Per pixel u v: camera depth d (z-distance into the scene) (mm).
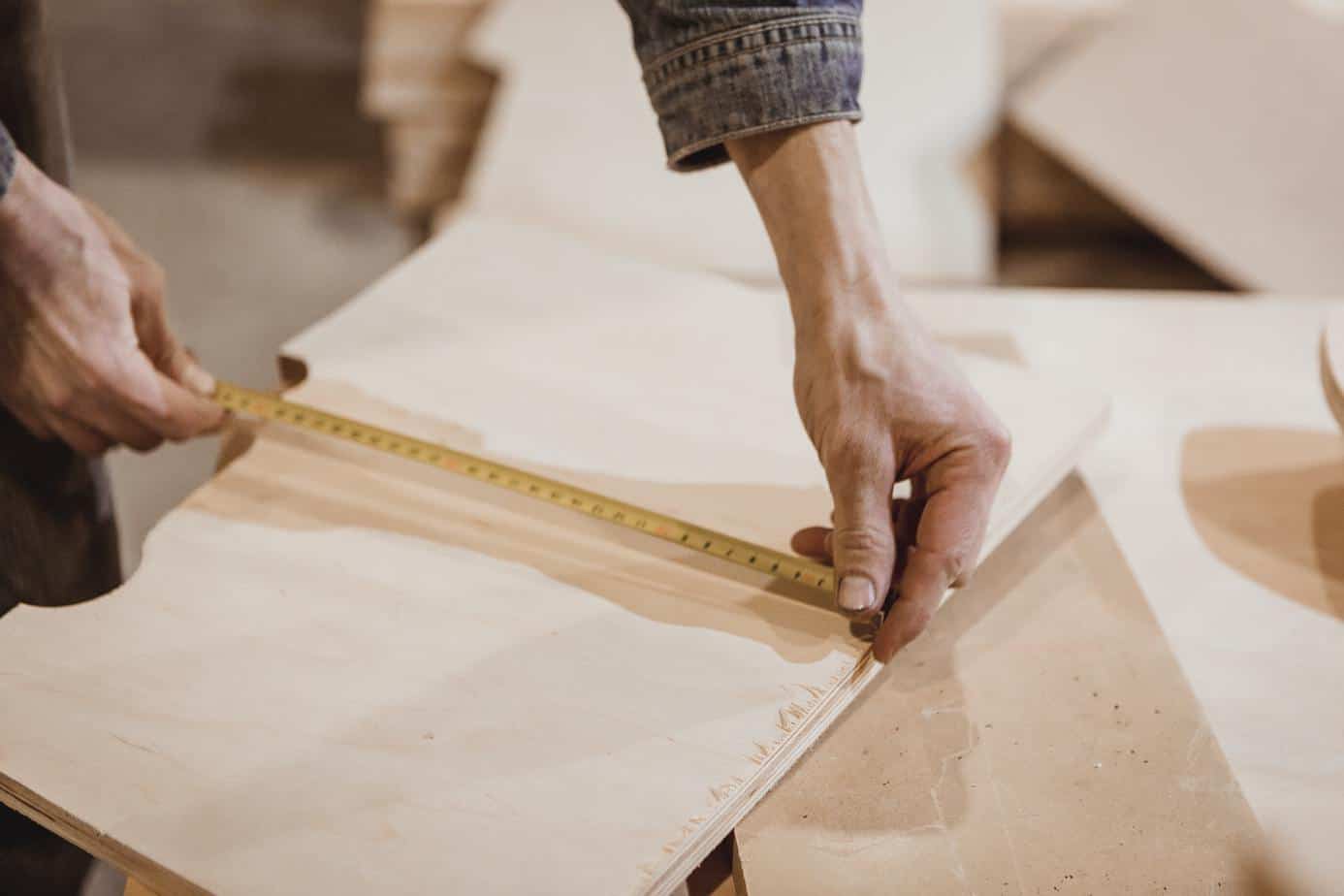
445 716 1128
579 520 1341
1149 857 1105
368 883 994
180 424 1490
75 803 1054
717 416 1476
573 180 2715
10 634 1210
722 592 1255
